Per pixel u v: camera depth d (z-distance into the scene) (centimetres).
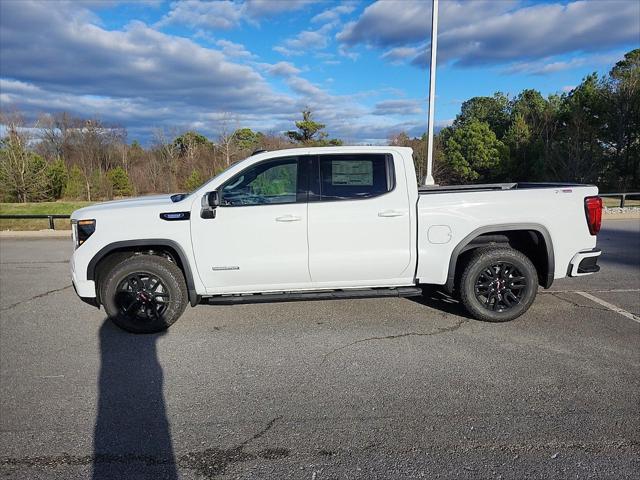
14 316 516
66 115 4425
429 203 444
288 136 4012
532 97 4678
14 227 1445
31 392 335
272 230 434
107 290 438
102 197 3828
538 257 476
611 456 249
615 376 342
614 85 3328
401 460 249
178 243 434
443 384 335
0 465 251
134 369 372
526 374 348
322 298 450
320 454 256
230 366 375
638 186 3259
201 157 4216
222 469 245
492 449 257
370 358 384
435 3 1005
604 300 539
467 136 3834
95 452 262
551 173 3338
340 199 440
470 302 459
